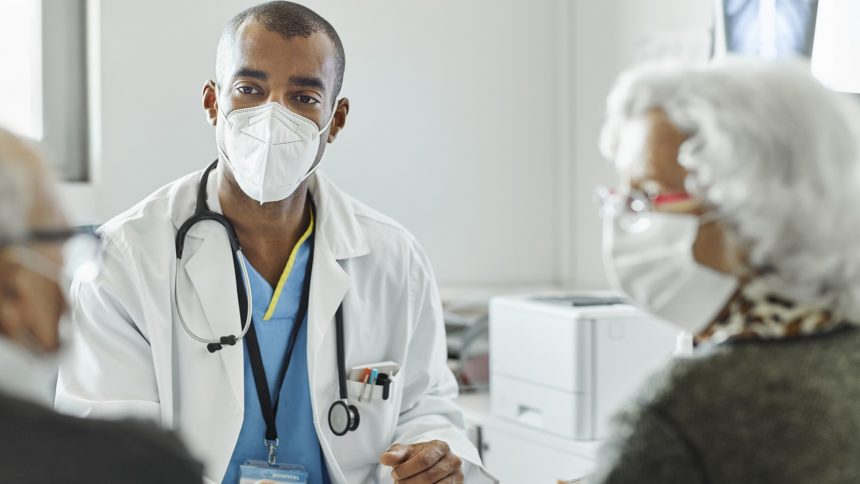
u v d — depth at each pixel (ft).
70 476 2.75
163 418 5.44
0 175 2.79
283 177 5.52
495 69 10.68
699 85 3.24
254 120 5.49
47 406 2.88
